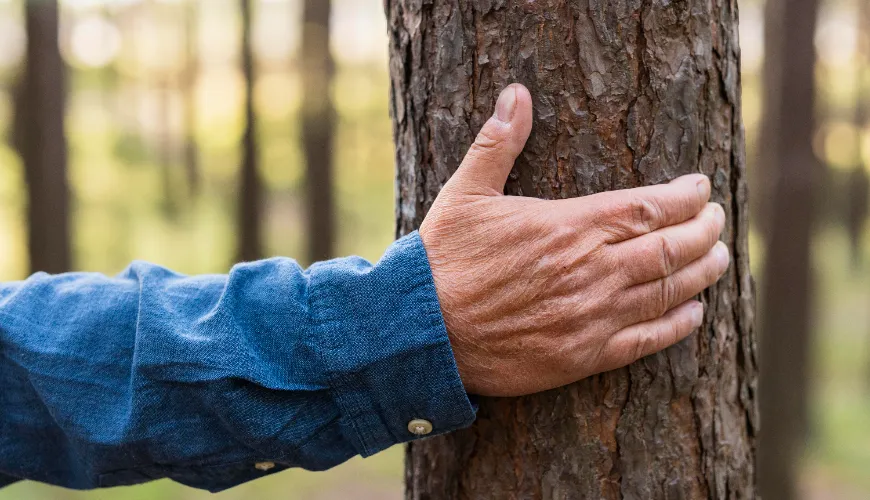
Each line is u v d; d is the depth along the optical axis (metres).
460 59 0.96
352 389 0.91
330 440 0.93
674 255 0.93
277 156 7.38
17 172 5.23
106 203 7.34
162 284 0.94
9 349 0.94
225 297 0.92
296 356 0.91
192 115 8.16
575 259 0.92
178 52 8.09
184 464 0.93
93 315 0.94
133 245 7.63
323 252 6.44
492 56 0.96
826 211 5.56
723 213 0.95
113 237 7.39
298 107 6.59
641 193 0.93
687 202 0.93
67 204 4.74
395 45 1.00
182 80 8.13
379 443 0.93
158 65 8.06
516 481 0.98
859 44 5.45
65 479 0.96
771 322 3.45
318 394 0.92
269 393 0.91
